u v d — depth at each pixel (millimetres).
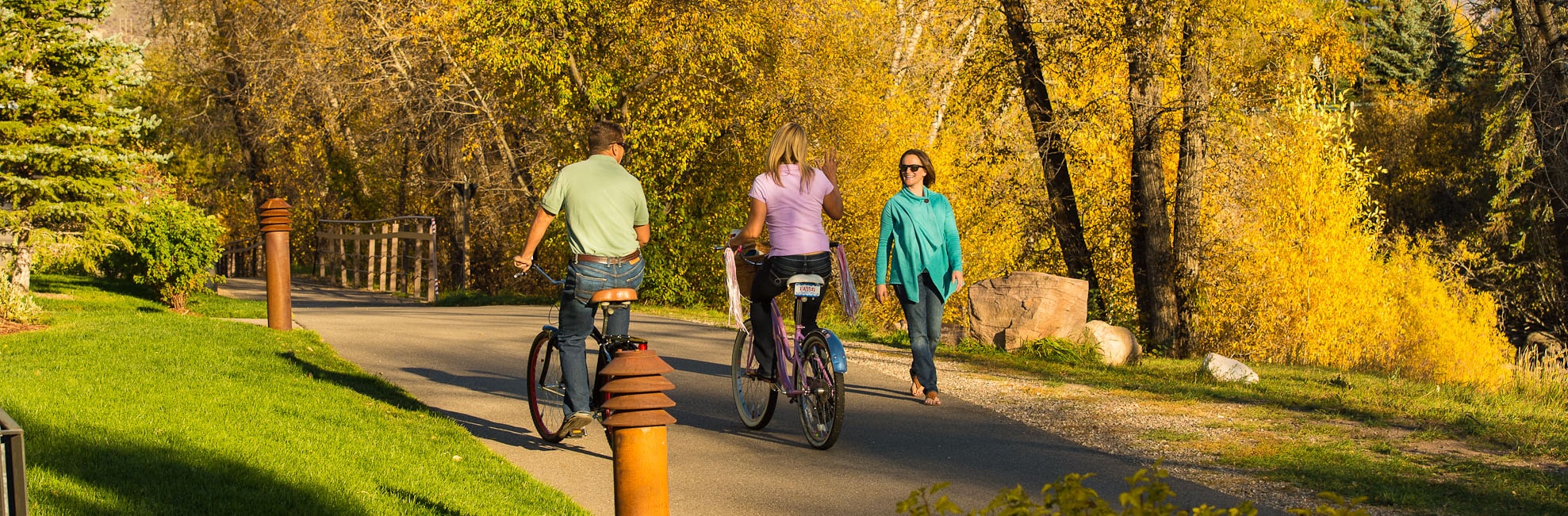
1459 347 29641
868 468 8953
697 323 22391
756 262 10078
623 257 9070
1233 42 24641
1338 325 28625
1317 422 10742
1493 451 9258
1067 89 25531
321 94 45188
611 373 5801
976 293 18062
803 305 9781
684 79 29641
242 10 47281
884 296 11414
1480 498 7738
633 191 9141
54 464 7262
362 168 51844
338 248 48281
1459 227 49125
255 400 10234
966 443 9922
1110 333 17141
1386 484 8172
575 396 9047
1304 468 8664
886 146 33719
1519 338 39656
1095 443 9906
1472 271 40875
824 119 32156
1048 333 17000
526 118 37688
